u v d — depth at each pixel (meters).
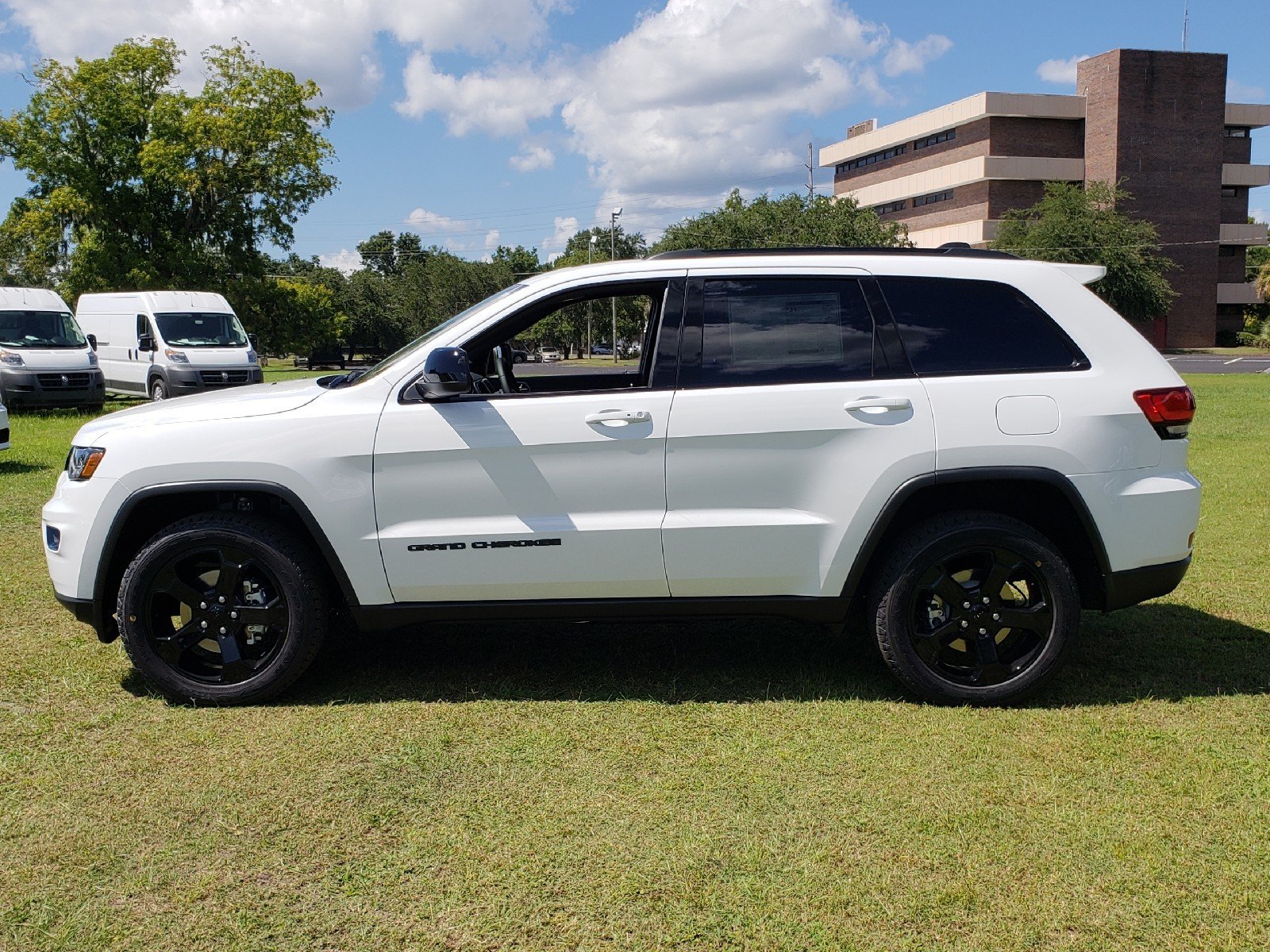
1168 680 4.09
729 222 53.75
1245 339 64.88
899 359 3.82
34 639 4.66
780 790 3.13
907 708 3.82
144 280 38.41
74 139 38.84
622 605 3.87
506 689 4.04
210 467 3.77
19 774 3.26
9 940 2.38
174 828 2.90
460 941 2.39
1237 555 6.25
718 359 3.84
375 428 3.79
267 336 43.25
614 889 2.59
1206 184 62.03
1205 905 2.50
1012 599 3.84
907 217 72.25
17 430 14.61
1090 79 62.31
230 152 38.81
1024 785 3.15
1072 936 2.39
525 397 3.81
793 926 2.44
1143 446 3.80
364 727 3.64
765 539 3.79
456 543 3.79
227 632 3.86
